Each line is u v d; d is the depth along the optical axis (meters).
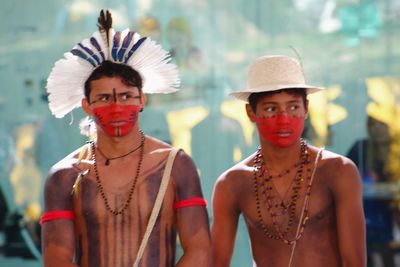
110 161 9.01
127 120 8.91
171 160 9.01
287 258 9.83
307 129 18.27
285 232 9.85
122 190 8.88
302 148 10.05
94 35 9.01
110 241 8.80
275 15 18.08
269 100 9.68
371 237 18.27
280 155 9.93
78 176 8.98
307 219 9.81
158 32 18.20
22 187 18.78
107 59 8.98
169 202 8.93
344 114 18.19
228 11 18.12
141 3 18.23
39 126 18.44
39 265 18.69
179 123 18.25
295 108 9.71
